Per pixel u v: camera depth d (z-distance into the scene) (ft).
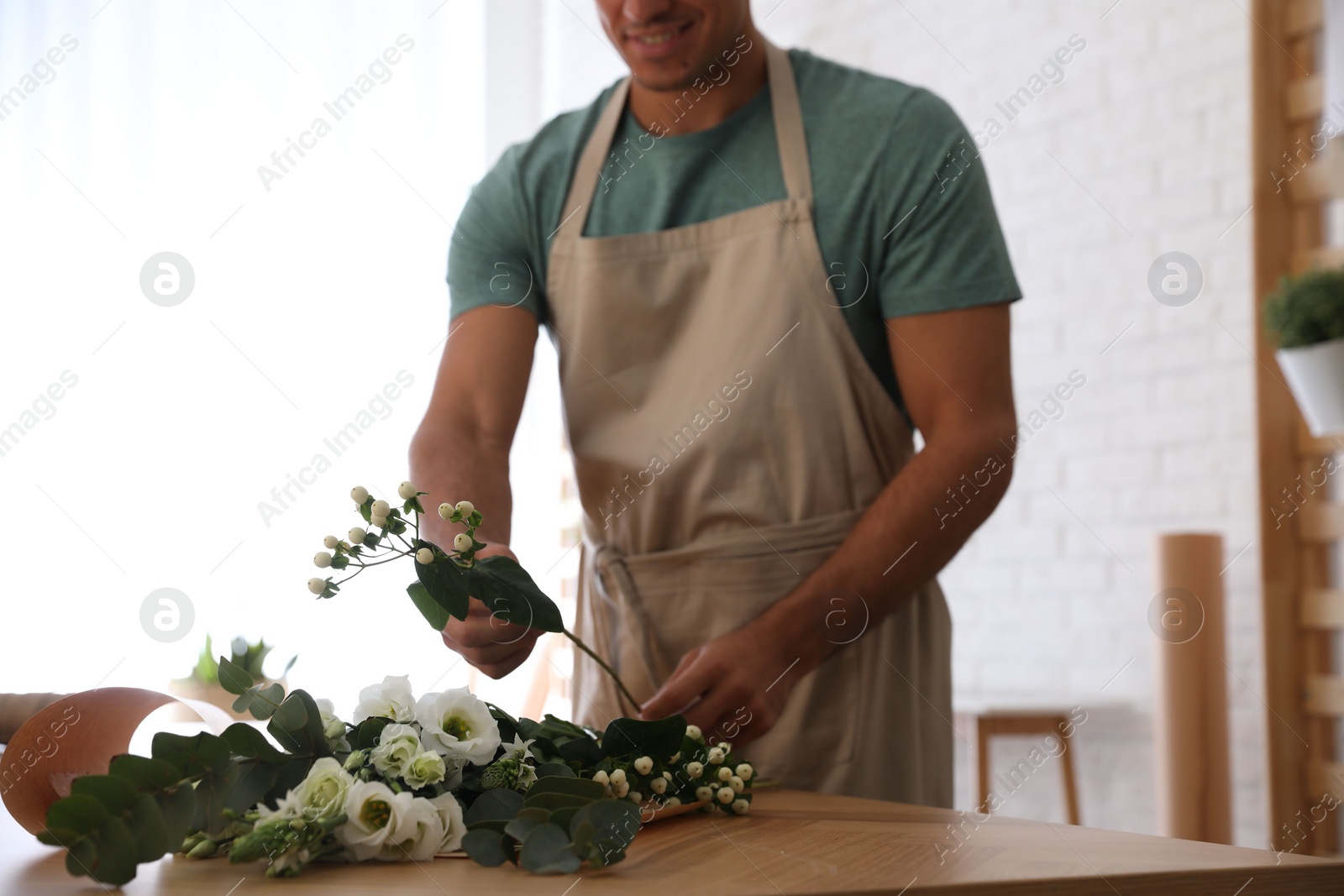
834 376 3.76
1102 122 9.43
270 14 9.76
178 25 9.54
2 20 9.43
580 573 4.31
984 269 3.65
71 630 8.45
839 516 3.74
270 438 9.05
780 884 1.69
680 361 3.93
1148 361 9.12
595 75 11.78
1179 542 8.05
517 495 10.72
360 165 9.80
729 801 2.47
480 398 3.97
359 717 2.21
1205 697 7.93
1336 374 5.16
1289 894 1.95
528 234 4.19
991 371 3.61
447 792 2.05
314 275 9.49
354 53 10.03
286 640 8.56
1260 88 7.53
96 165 9.30
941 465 3.44
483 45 10.95
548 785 1.99
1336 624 7.24
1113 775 8.96
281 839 1.76
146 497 8.75
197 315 9.14
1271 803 7.38
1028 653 9.68
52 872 1.85
